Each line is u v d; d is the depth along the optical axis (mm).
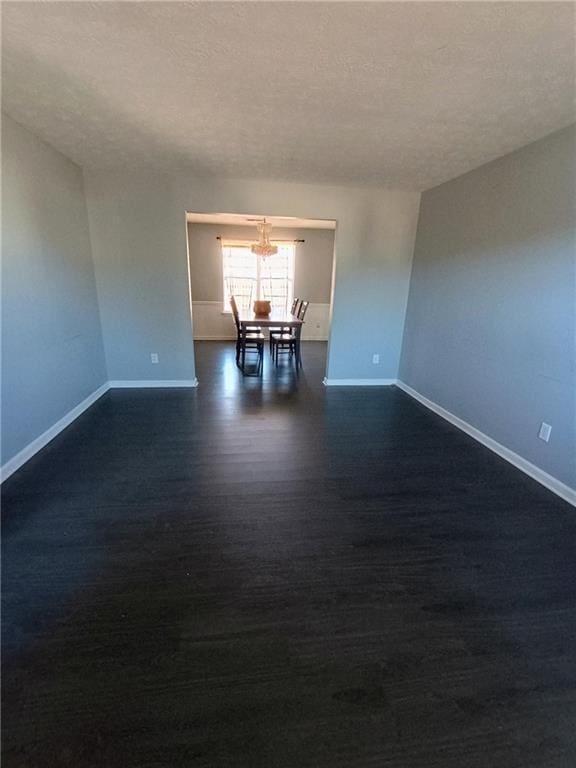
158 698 1145
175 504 2125
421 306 4023
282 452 2809
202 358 5812
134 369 4180
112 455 2682
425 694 1180
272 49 1558
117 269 3795
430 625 1424
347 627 1406
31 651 1274
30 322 2588
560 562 1771
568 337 2256
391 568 1704
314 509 2123
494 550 1839
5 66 1718
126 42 1529
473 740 1065
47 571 1626
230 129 2432
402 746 1046
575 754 1038
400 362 4574
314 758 1014
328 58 1612
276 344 5754
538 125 2221
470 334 3193
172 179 3564
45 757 996
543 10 1280
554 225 2328
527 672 1257
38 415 2703
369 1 1255
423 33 1425
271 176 3500
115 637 1334
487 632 1401
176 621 1406
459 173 3232
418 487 2385
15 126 2387
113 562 1685
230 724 1085
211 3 1289
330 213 3902
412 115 2160
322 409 3748
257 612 1456
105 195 3537
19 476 2373
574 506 2213
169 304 4004
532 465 2551
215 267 7078
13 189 2383
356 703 1149
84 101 2076
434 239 3730
